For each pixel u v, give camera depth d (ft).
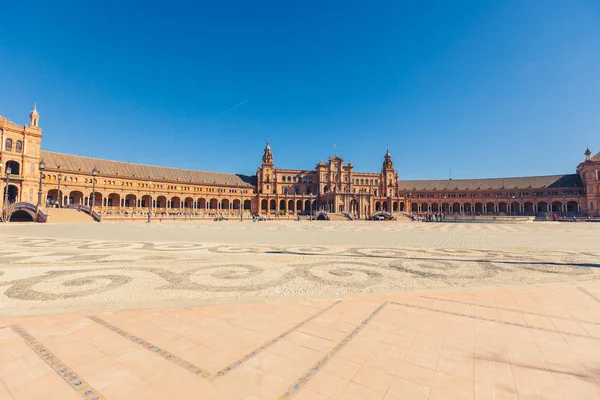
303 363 14.06
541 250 57.31
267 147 422.82
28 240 70.95
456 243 70.85
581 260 44.96
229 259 44.45
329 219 301.84
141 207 303.27
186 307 22.15
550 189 371.76
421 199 438.81
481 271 36.29
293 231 115.14
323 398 11.41
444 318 19.95
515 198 389.80
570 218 280.10
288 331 17.74
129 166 321.93
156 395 11.58
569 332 17.74
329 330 17.90
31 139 213.66
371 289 27.71
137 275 32.83
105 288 27.27
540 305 22.81
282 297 24.85
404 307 22.24
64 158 273.33
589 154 362.33
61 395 11.53
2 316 19.70
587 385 12.30
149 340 16.43
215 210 363.97
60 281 29.68
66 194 258.78
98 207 269.85
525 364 14.01
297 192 417.90
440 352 15.16
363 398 11.42
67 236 82.43
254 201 399.24
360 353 15.03
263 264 40.32
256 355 14.82
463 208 422.00
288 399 11.32
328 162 407.23
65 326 18.22
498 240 79.30
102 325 18.48
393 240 78.33
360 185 432.25
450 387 12.17
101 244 63.41
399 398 11.43
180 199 345.92
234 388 12.07
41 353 14.82
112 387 12.09
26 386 12.06
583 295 25.57
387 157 441.27
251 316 20.26
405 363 14.06
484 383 12.46
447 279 31.99
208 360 14.33
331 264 40.63
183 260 43.32
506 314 20.80
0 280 29.86
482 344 16.08
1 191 194.90
